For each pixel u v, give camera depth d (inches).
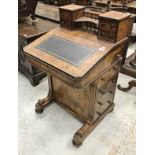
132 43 126.0
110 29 46.9
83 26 56.6
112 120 67.9
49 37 55.4
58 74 44.6
